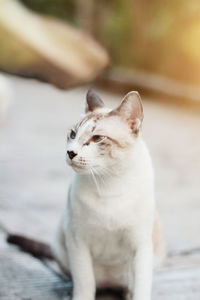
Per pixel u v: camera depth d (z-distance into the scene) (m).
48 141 6.25
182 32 9.33
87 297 2.31
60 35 1.65
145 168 2.26
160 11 9.79
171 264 3.03
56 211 3.89
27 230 3.42
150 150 6.02
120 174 2.19
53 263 2.94
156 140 6.51
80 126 2.26
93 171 2.16
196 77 9.41
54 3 11.67
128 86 9.85
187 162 5.60
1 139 6.18
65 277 2.74
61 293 2.55
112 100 9.16
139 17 10.08
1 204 3.96
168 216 3.95
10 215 3.71
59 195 4.32
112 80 10.21
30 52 1.52
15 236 3.07
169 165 5.46
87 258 2.31
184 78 9.62
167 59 9.81
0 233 3.35
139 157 2.26
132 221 2.21
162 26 9.43
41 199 4.18
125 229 2.23
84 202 2.19
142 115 2.26
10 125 6.97
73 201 2.23
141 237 2.25
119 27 10.48
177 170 5.28
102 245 2.31
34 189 4.45
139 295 2.23
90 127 2.21
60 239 2.54
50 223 3.61
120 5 10.70
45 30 1.63
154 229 2.47
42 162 5.34
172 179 4.96
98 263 2.44
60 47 1.62
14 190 4.38
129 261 2.37
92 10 10.49
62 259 2.59
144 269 2.26
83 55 1.66
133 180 2.21
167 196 4.45
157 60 10.06
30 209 3.90
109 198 2.19
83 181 2.22
